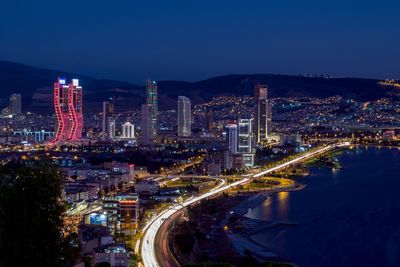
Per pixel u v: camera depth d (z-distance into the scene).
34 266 155.38
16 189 158.75
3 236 154.62
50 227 159.75
